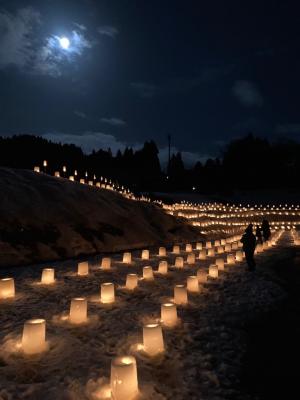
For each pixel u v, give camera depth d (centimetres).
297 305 876
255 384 481
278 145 6638
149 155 6172
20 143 3203
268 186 6381
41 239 1493
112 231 1867
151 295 909
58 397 419
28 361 510
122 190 3603
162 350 550
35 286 962
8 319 694
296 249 2016
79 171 3472
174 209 3497
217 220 3694
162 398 426
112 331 639
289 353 586
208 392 453
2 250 1303
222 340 630
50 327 643
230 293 964
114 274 1173
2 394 422
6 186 1717
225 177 6512
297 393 461
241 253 1570
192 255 1428
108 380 457
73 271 1192
